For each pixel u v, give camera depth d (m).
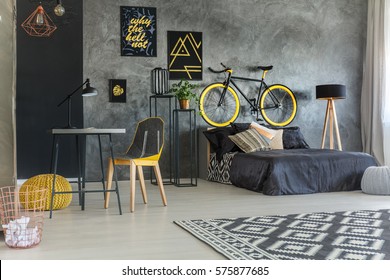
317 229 3.54
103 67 6.98
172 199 5.18
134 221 3.95
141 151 4.94
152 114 7.20
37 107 6.69
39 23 5.39
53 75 6.76
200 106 7.39
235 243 3.12
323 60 8.01
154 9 7.19
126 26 7.07
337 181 5.70
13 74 3.39
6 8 3.37
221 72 7.44
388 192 5.35
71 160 6.80
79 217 4.14
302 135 7.36
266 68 7.46
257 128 6.85
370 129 8.04
